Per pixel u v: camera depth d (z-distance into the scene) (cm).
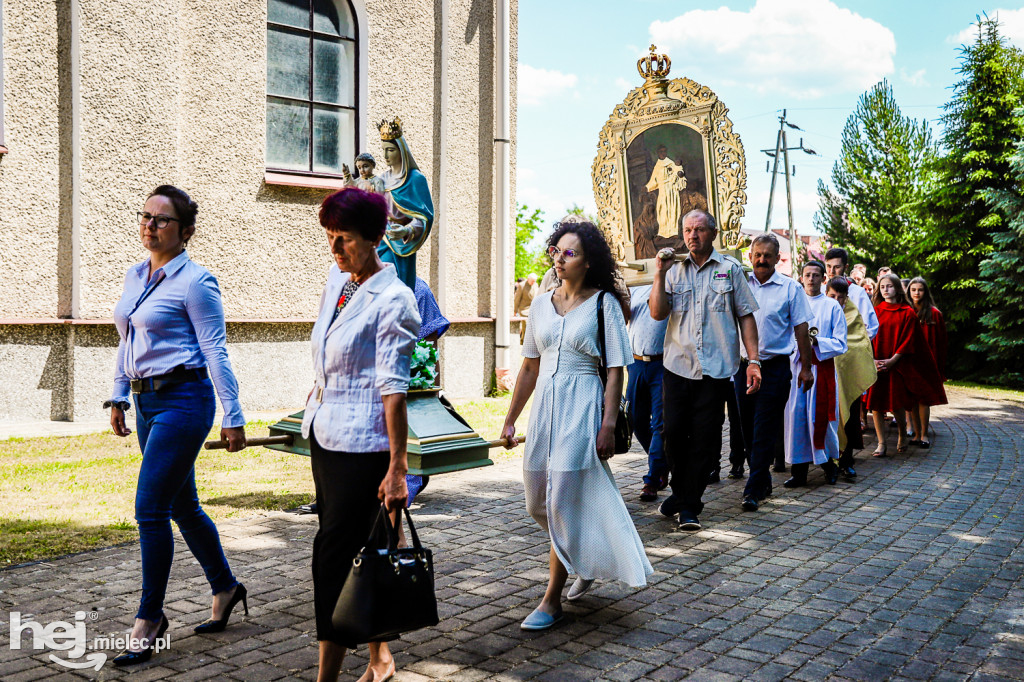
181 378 367
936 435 1076
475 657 369
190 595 437
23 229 923
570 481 401
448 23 1284
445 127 1288
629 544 397
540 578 479
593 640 390
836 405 754
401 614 296
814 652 380
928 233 2155
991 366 2028
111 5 962
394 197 637
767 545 554
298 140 1162
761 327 668
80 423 941
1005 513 648
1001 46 2111
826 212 3077
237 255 1088
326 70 1183
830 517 634
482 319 1332
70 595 435
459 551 529
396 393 303
